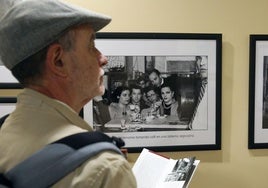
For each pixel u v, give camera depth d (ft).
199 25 4.80
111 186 1.95
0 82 4.50
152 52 4.71
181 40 4.74
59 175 1.93
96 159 1.98
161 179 3.76
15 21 2.14
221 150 4.98
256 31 4.91
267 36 4.87
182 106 4.82
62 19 2.12
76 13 2.17
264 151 5.06
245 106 4.97
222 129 4.96
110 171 1.97
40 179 1.94
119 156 2.09
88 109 4.69
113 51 4.65
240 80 4.92
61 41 2.19
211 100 4.86
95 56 2.41
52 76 2.22
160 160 3.98
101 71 2.52
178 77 4.78
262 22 4.91
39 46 2.14
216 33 4.82
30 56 2.18
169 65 4.75
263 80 4.93
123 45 4.65
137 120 4.77
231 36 4.87
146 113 4.77
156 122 4.80
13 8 2.24
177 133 4.84
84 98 2.41
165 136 4.83
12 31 2.15
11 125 2.28
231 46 4.88
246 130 5.00
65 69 2.23
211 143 4.91
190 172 3.79
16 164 2.06
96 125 4.72
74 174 1.94
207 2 4.79
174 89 4.79
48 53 2.17
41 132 2.12
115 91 4.70
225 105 4.94
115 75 4.68
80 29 2.27
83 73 2.30
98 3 4.64
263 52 4.90
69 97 2.31
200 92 4.83
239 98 4.95
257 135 4.99
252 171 5.06
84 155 1.96
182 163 3.89
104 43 4.62
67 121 2.21
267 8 4.90
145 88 4.74
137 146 4.79
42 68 2.20
